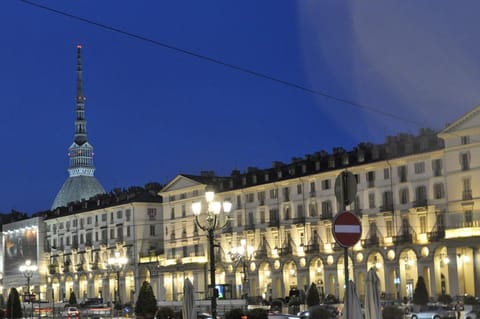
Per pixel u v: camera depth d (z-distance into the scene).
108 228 152.88
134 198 148.12
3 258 186.00
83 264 157.88
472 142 96.81
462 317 68.38
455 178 98.00
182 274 134.38
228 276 125.94
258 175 125.56
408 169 103.50
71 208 170.25
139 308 61.41
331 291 110.69
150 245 147.12
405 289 102.50
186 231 135.75
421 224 101.38
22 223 179.00
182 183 137.62
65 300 155.38
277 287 118.50
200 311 83.12
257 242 122.25
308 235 114.50
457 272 96.38
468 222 96.44
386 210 104.94
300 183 116.56
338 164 113.38
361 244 107.12
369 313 24.98
